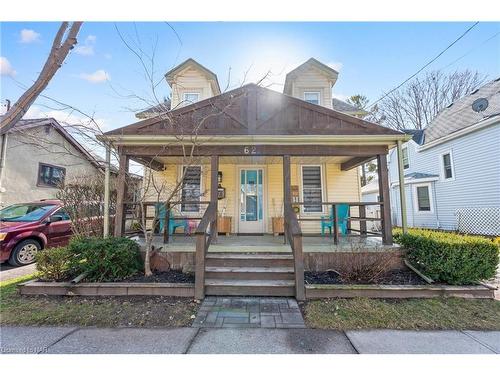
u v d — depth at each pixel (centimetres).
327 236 650
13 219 696
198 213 831
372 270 471
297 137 562
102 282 456
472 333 319
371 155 593
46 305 395
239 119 589
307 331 322
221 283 448
